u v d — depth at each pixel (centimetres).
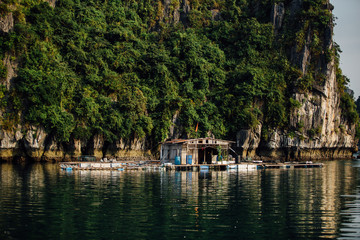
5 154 6912
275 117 9138
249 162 7212
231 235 1972
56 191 3281
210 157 6844
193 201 2853
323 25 10269
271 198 3034
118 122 7738
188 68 9312
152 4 11200
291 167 6900
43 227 2070
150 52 9162
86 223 2161
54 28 8200
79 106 7550
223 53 10388
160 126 8200
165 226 2122
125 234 1966
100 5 10050
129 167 5909
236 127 8856
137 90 8231
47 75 7181
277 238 1931
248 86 9038
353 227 2131
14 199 2848
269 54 10319
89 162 5925
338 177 4909
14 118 6856
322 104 9856
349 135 11275
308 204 2777
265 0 11431
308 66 10031
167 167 5988
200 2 11800
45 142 7244
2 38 6931
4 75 6781
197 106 8850
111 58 8569
